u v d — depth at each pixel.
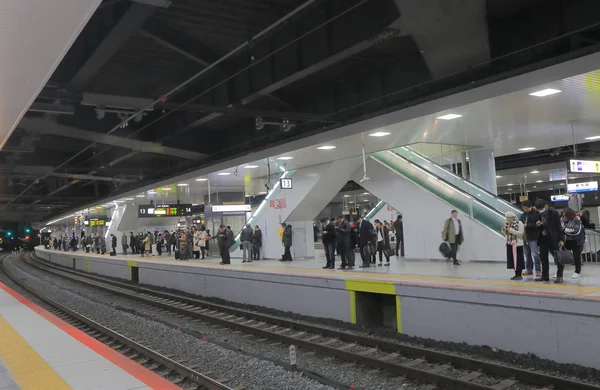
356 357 8.23
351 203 42.00
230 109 10.18
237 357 8.61
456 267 13.55
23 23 4.44
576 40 7.10
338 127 11.05
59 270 34.34
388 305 11.94
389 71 9.91
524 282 9.53
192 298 17.59
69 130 11.97
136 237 36.28
